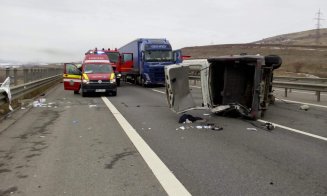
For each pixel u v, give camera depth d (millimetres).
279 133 9961
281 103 16953
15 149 8180
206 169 6574
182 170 6523
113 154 7695
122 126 11172
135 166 6793
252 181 5914
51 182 5914
